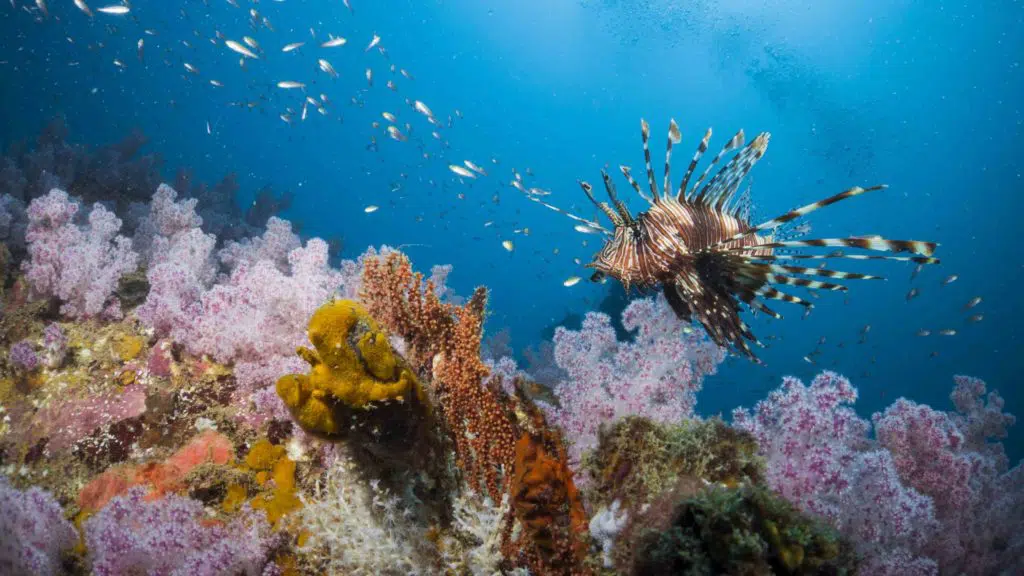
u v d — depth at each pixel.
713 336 3.33
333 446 2.70
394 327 2.74
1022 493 4.40
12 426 3.11
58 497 2.76
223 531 2.47
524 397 2.27
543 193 4.09
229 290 3.63
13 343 3.83
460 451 2.48
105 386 3.39
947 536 3.67
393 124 8.92
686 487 1.99
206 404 3.30
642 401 3.40
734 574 1.67
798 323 32.03
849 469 3.00
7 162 7.43
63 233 4.23
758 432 2.99
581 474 2.73
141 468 2.83
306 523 2.50
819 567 1.76
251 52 8.65
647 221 3.26
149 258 5.56
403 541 2.36
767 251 3.83
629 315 3.86
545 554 2.12
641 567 1.84
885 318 30.52
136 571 2.22
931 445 3.75
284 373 3.27
